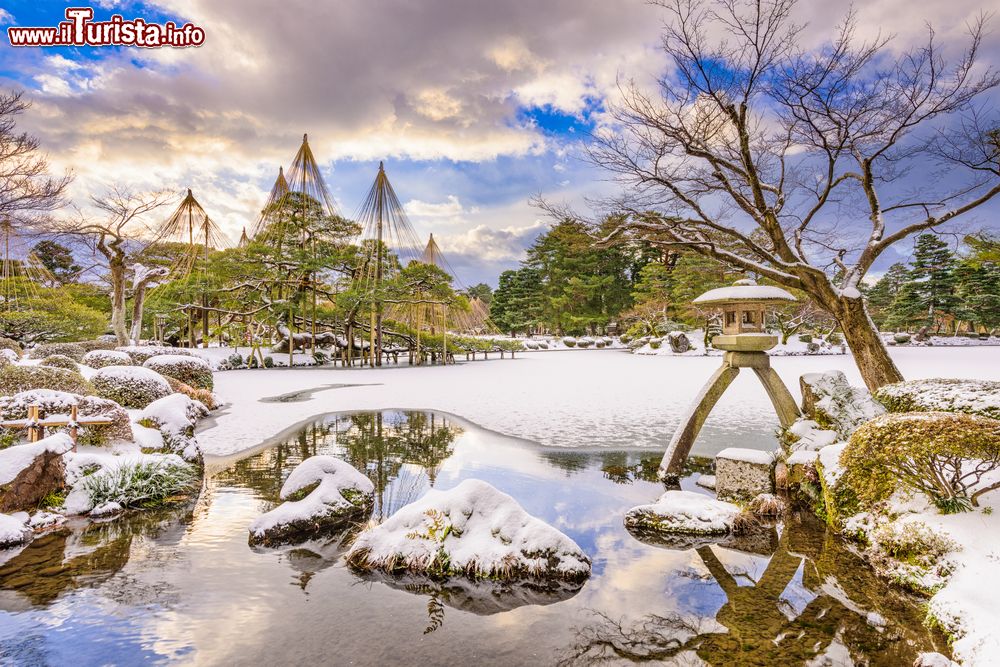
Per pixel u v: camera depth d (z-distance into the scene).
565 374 20.53
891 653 2.64
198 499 5.25
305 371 22.88
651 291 42.91
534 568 3.53
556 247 51.00
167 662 2.50
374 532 3.90
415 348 30.84
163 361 12.28
